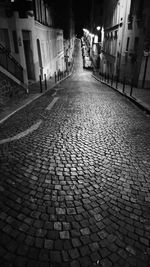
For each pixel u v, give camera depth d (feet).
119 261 7.19
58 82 66.59
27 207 9.59
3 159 13.93
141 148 16.26
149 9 44.98
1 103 28.17
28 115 24.89
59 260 7.17
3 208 9.49
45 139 17.54
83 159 14.21
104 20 110.63
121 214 9.30
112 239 8.03
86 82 73.51
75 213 9.30
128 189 11.11
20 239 7.93
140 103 31.17
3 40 41.91
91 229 8.46
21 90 37.35
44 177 11.98
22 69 39.27
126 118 24.72
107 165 13.55
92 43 177.78
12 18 41.34
